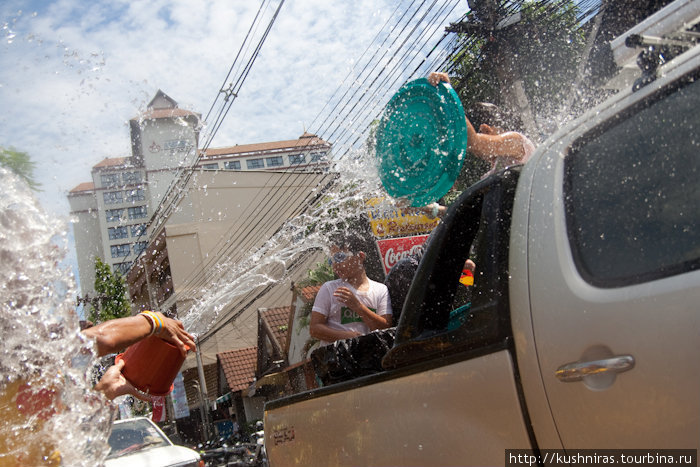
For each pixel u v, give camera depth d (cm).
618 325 140
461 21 670
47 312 156
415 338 194
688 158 139
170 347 215
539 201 172
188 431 2877
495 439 165
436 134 261
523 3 646
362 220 1082
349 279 375
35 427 153
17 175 159
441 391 179
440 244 201
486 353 169
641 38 163
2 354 150
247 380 2411
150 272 3059
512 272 170
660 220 142
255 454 740
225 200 2978
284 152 6097
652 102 154
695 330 126
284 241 1891
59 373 157
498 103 681
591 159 164
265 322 2158
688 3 163
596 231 155
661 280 135
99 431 167
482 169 417
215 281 2820
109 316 2036
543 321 158
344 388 213
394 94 289
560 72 604
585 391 146
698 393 125
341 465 209
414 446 184
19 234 154
